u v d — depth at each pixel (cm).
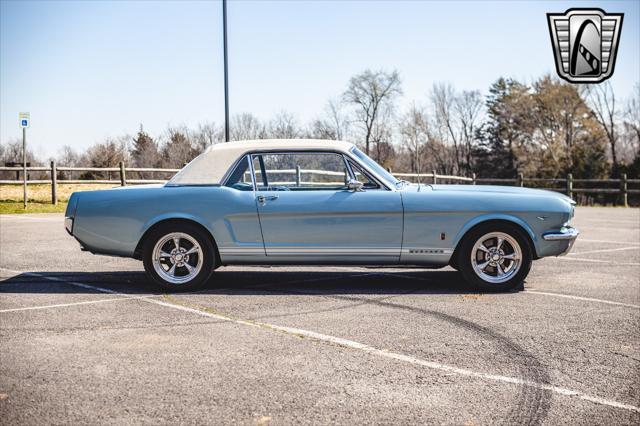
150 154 3944
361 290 622
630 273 734
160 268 612
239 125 4109
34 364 379
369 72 5472
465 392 335
